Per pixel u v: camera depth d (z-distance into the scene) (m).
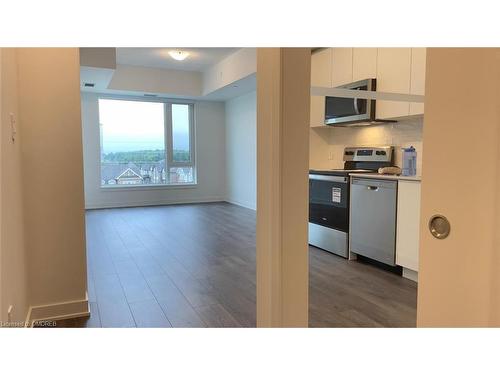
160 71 6.95
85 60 4.53
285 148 1.37
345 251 3.79
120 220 5.94
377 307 2.55
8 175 1.75
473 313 0.72
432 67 0.77
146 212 6.77
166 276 3.22
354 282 3.07
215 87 6.61
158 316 2.42
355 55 3.89
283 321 1.41
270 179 1.41
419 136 3.62
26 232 2.32
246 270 3.38
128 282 3.07
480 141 0.69
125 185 7.56
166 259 3.74
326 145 4.76
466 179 0.72
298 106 1.38
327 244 4.05
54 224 2.40
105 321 2.36
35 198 2.35
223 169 8.34
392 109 3.52
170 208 7.26
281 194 1.38
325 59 4.33
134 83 6.76
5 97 1.73
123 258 3.77
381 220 3.34
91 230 5.14
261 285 1.50
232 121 7.89
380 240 3.35
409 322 2.32
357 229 3.63
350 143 4.48
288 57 1.35
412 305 2.59
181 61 6.37
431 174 0.79
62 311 2.41
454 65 0.73
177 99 7.83
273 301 1.43
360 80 3.83
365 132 4.27
